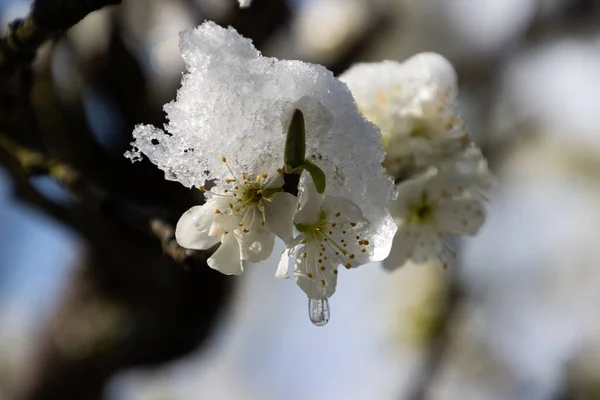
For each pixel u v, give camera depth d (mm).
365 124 381
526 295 1152
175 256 410
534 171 1214
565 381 1100
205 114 377
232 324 1210
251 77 377
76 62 577
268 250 380
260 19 603
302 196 383
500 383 1101
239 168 381
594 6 838
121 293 593
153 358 613
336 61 702
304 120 377
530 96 959
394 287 1109
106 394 626
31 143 484
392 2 738
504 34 865
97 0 390
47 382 599
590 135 1130
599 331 1132
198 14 609
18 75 461
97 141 562
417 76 420
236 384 1409
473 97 901
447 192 420
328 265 385
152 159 377
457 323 1018
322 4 725
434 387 986
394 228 387
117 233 539
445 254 428
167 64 611
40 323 646
